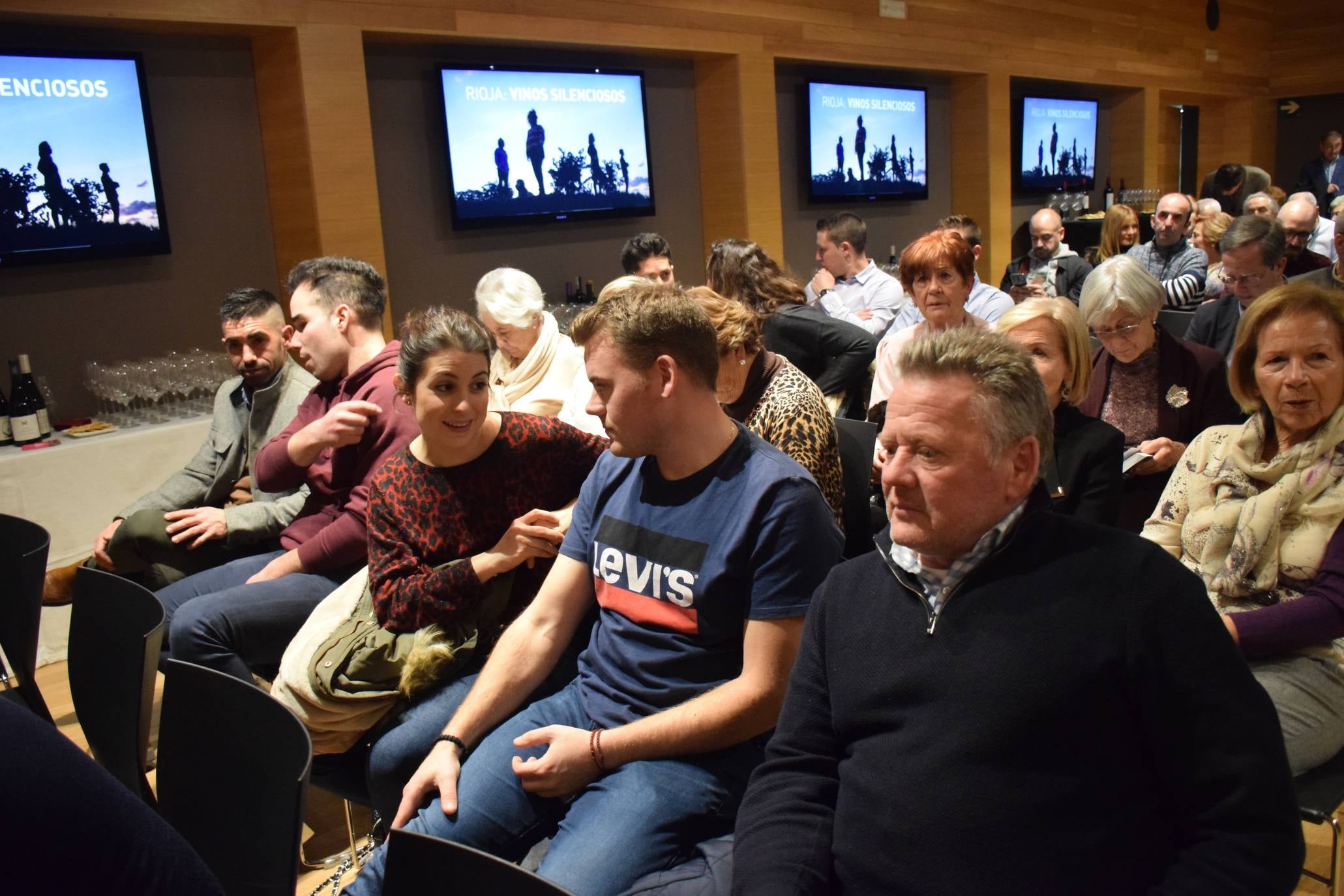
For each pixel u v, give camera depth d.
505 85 5.00
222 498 2.99
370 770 1.90
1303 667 1.69
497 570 1.96
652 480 1.68
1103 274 2.48
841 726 1.26
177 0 3.79
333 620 2.02
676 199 6.12
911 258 3.02
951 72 7.48
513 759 1.59
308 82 4.15
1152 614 1.08
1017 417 1.14
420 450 2.06
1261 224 3.29
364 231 4.39
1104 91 9.50
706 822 1.54
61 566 3.40
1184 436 2.52
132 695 1.67
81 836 0.73
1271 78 11.53
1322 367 1.67
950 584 1.18
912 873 1.14
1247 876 1.02
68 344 3.89
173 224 4.14
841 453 2.53
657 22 5.46
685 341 1.56
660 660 1.63
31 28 3.71
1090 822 1.09
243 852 1.32
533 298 2.86
